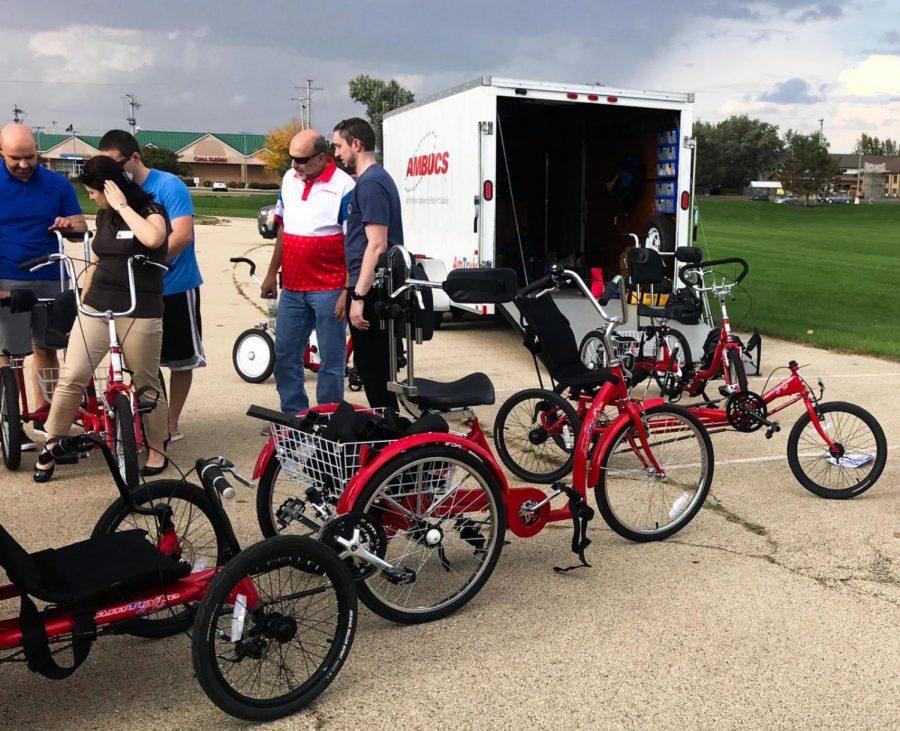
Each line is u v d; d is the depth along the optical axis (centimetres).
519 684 319
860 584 404
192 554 383
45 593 278
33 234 580
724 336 680
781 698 311
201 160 10806
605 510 439
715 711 303
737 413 547
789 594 393
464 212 948
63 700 309
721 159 12619
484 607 378
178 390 604
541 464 573
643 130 1124
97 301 497
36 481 527
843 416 529
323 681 306
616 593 392
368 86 5556
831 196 10806
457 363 913
